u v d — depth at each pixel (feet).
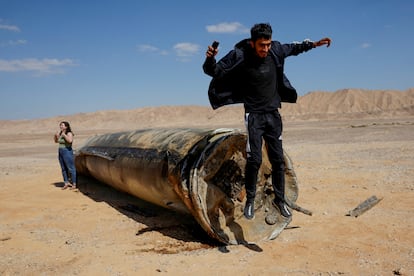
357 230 21.48
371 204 25.00
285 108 375.45
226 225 20.33
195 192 19.13
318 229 21.91
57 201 31.63
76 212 28.02
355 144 67.31
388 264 16.71
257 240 20.22
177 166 20.24
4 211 28.55
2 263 18.35
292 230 21.94
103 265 17.47
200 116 363.15
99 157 31.76
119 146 29.04
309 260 17.40
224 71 16.75
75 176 36.22
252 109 17.63
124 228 23.97
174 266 17.04
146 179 23.45
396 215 24.04
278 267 16.67
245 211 17.90
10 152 87.66
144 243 20.88
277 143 18.24
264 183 21.47
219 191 20.22
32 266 17.87
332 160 48.06
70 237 22.34
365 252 18.17
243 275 15.90
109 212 27.91
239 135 19.94
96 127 330.75
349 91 383.45
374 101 372.79
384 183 33.30
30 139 148.05
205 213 19.42
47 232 23.36
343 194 30.19
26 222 25.70
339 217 24.14
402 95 379.14
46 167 52.95
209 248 19.63
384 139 75.61
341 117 272.51
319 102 380.17
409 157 47.50
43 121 346.33
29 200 32.07
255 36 16.46
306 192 31.32
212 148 19.44
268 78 17.37
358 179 35.37
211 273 16.19
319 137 91.71
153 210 28.22
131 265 17.34
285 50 17.63
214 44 15.38
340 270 16.19
